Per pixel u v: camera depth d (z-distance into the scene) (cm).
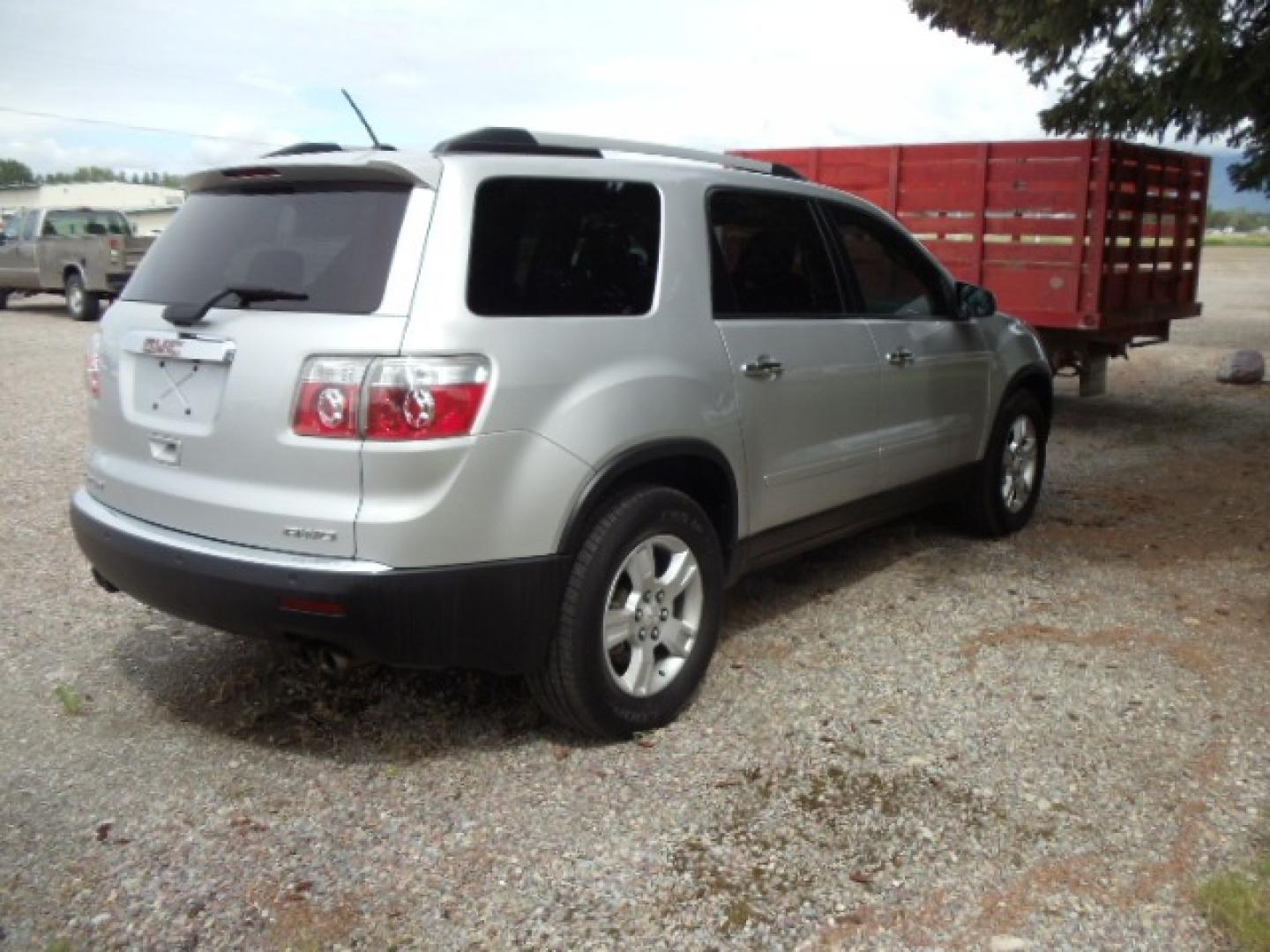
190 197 407
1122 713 409
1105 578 565
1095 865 314
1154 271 1005
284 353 331
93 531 381
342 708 411
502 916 292
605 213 384
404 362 320
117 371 383
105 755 375
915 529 656
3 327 1814
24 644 467
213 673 439
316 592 322
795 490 460
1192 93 688
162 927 287
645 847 322
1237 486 784
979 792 353
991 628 494
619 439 366
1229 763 371
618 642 378
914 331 534
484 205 347
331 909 295
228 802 346
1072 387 1278
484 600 339
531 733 392
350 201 351
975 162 944
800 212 478
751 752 379
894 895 301
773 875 309
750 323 432
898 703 417
